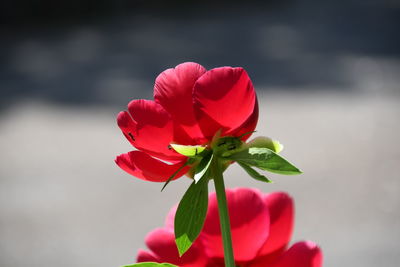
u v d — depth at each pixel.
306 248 0.88
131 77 8.94
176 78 0.84
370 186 5.19
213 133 0.84
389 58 9.49
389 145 6.05
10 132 6.86
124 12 13.40
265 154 0.82
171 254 0.90
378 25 11.89
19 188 5.43
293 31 11.74
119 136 6.68
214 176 0.84
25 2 12.53
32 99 8.01
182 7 13.93
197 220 0.84
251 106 0.83
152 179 0.85
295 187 5.25
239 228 0.89
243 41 11.09
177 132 0.84
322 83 8.38
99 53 10.43
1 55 10.40
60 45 11.04
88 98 8.02
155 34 11.80
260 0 14.47
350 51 10.03
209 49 10.61
